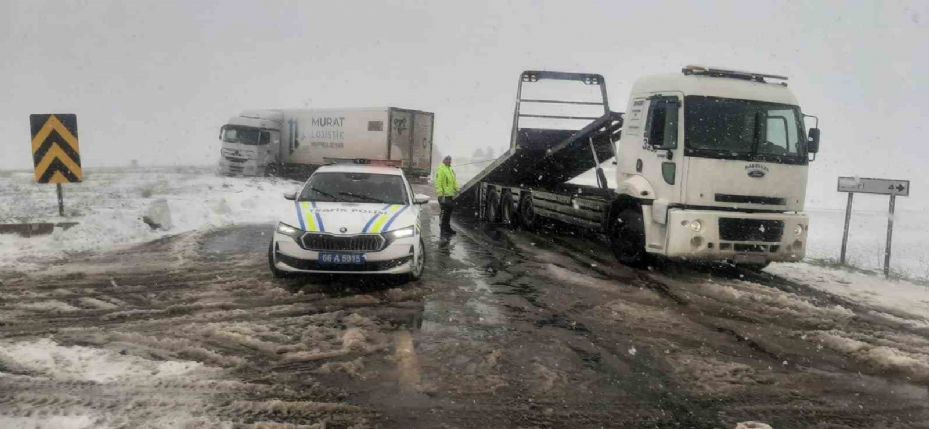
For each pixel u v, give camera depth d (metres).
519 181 15.43
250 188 20.73
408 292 7.09
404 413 3.83
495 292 7.27
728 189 8.19
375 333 5.44
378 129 25.47
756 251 8.30
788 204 8.43
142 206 13.66
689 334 5.77
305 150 28.33
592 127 11.73
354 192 8.38
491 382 4.39
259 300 6.49
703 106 8.29
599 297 7.18
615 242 9.77
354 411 3.82
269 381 4.25
